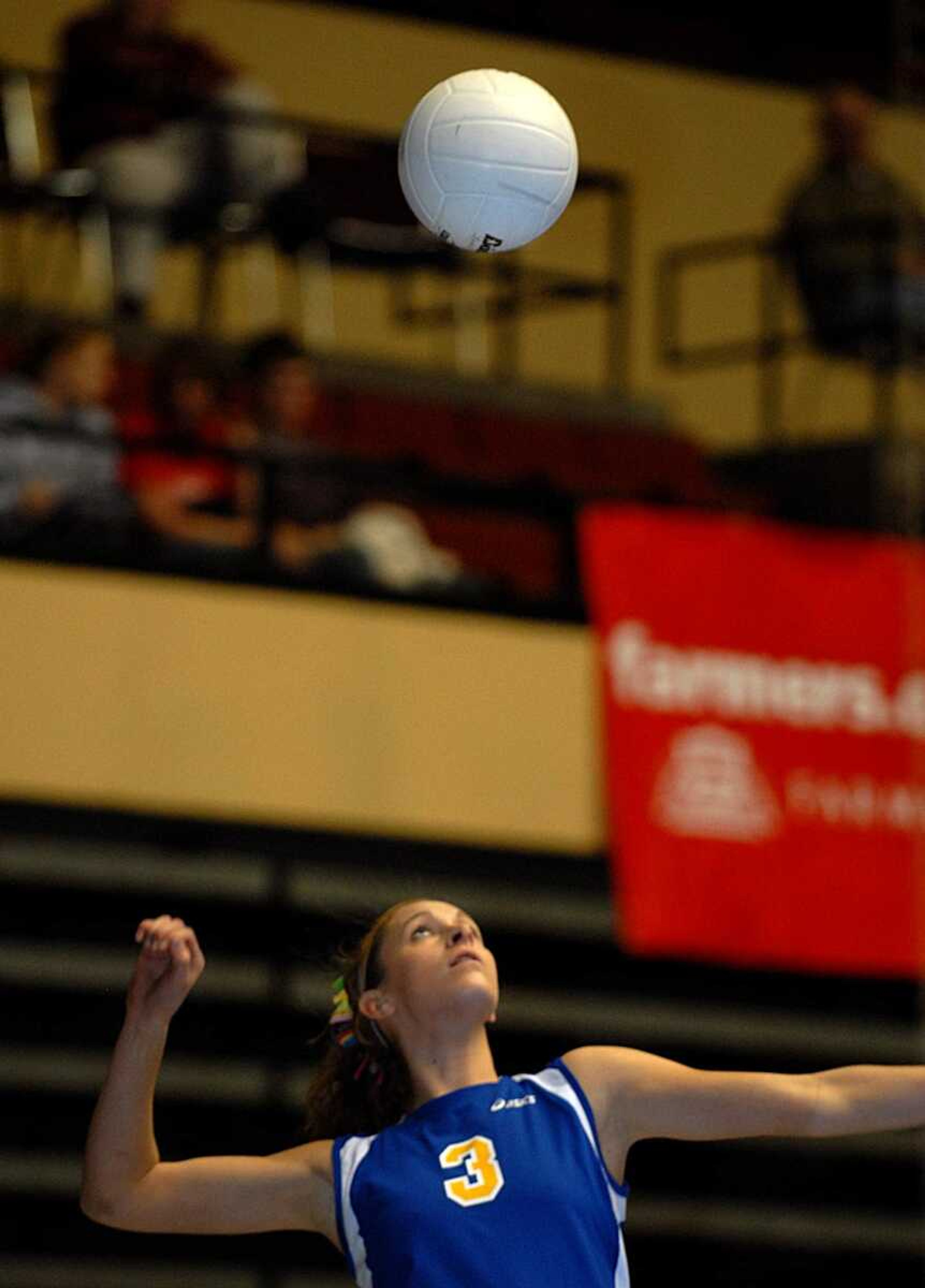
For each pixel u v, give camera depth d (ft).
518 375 115.14
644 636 81.87
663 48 121.80
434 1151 39.75
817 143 118.93
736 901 80.69
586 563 81.97
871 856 82.64
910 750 84.07
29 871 87.40
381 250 94.02
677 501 89.25
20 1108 85.20
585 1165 39.50
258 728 79.87
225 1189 39.81
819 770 82.74
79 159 89.81
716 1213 95.45
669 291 118.83
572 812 83.05
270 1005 88.22
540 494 87.30
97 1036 86.74
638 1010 96.17
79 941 87.25
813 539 85.10
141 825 78.33
